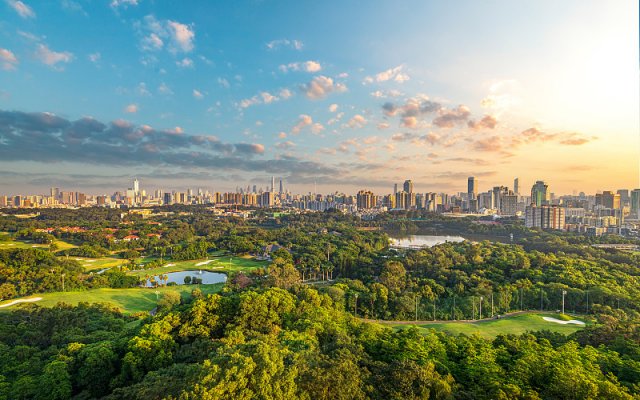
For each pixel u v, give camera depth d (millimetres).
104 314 81812
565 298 101625
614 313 88000
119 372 47750
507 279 123250
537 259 139750
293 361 35219
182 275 162750
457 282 120688
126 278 139625
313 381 33125
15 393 43188
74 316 74625
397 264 138375
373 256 179875
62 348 54406
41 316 75562
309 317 58406
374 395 34469
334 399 32906
